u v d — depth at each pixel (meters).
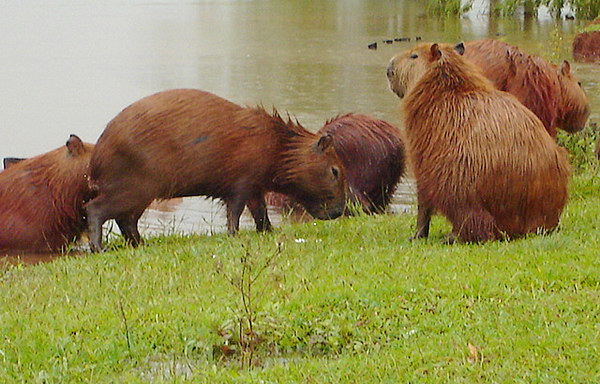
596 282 11.45
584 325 10.04
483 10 59.12
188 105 15.48
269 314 10.59
